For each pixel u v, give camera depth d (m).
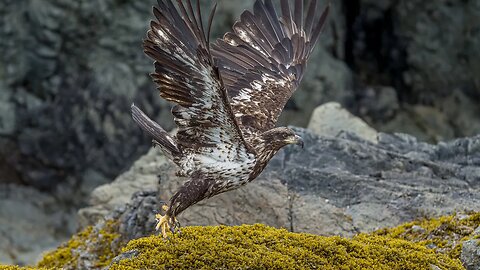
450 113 22.48
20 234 20.55
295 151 14.34
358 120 16.98
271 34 11.75
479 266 10.91
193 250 10.00
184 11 9.19
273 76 11.49
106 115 21.39
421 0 22.52
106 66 21.31
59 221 21.23
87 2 21.11
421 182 13.92
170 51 9.42
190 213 13.13
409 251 10.90
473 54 22.23
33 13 21.17
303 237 10.66
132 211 13.80
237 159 10.05
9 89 21.55
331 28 22.48
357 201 13.29
